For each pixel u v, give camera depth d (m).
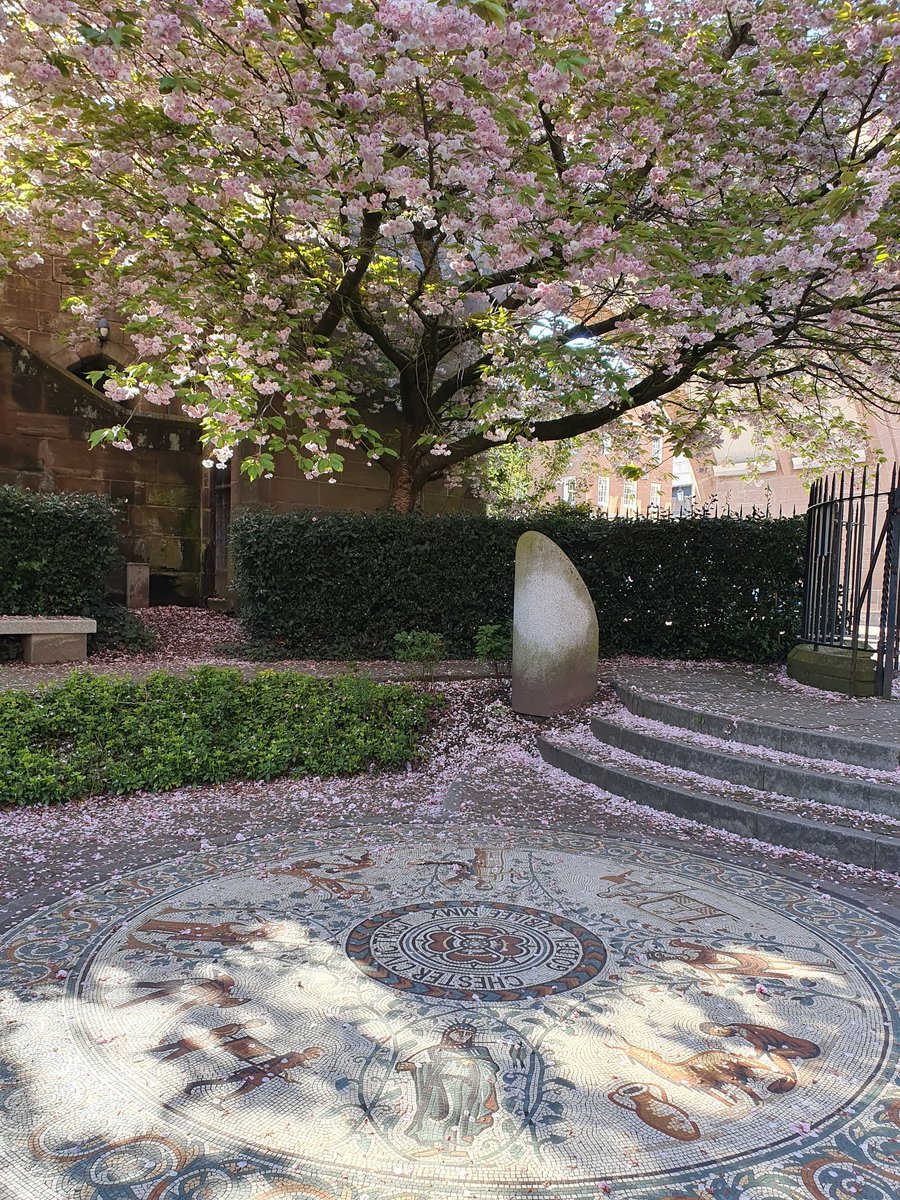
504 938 3.19
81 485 11.00
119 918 3.34
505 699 7.46
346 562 9.35
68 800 5.03
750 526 9.79
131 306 6.80
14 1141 1.94
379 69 5.14
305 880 3.81
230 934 3.18
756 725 5.55
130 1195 1.76
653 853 4.30
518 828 4.73
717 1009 2.65
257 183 6.38
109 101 6.04
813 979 2.89
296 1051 2.35
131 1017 2.53
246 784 5.53
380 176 5.79
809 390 10.73
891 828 4.32
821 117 7.16
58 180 7.22
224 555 12.42
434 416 9.92
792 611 9.59
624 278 7.24
